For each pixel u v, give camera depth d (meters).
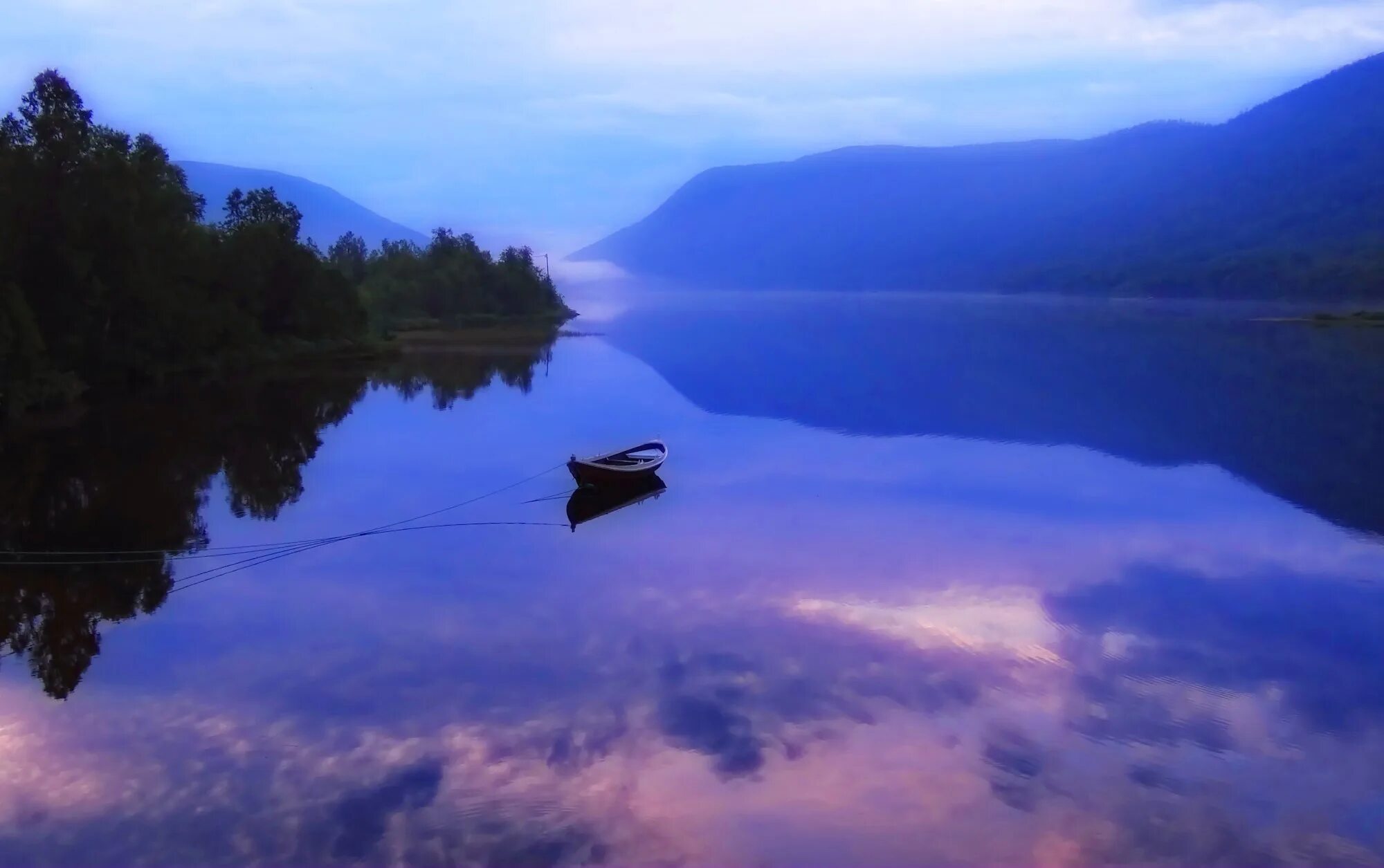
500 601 18.67
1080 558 21.34
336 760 12.70
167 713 14.02
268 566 20.92
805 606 18.33
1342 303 139.50
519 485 28.36
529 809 11.62
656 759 12.74
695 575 20.20
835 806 11.72
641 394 49.34
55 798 11.84
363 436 36.88
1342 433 37.06
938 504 26.30
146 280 45.81
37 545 22.28
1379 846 11.02
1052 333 89.75
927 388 51.12
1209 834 11.23
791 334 92.94
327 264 74.56
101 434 36.47
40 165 41.78
